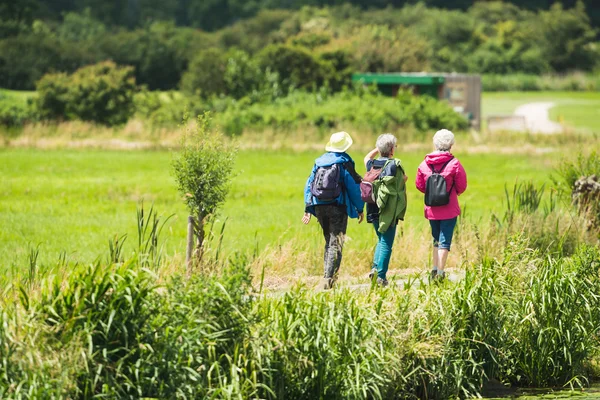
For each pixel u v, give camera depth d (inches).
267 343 654.5
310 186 919.7
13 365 585.9
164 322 627.2
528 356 796.0
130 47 6565.0
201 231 901.8
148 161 2711.6
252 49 7426.2
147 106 3695.9
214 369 636.1
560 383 804.0
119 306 614.9
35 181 2180.1
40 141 3102.9
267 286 943.0
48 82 3582.7
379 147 943.7
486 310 764.6
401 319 717.9
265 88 3850.9
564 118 4468.5
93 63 6294.3
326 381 663.1
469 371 756.0
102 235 1402.6
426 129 3388.3
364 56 5295.3
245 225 1503.4
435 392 729.0
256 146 3065.9
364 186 924.0
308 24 7800.2
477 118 3929.6
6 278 928.9
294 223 1530.5
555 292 804.6
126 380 608.1
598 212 1301.7
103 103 3590.1
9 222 1541.6
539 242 1169.4
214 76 3890.3
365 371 669.9
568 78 7736.2
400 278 1008.9
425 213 959.6
